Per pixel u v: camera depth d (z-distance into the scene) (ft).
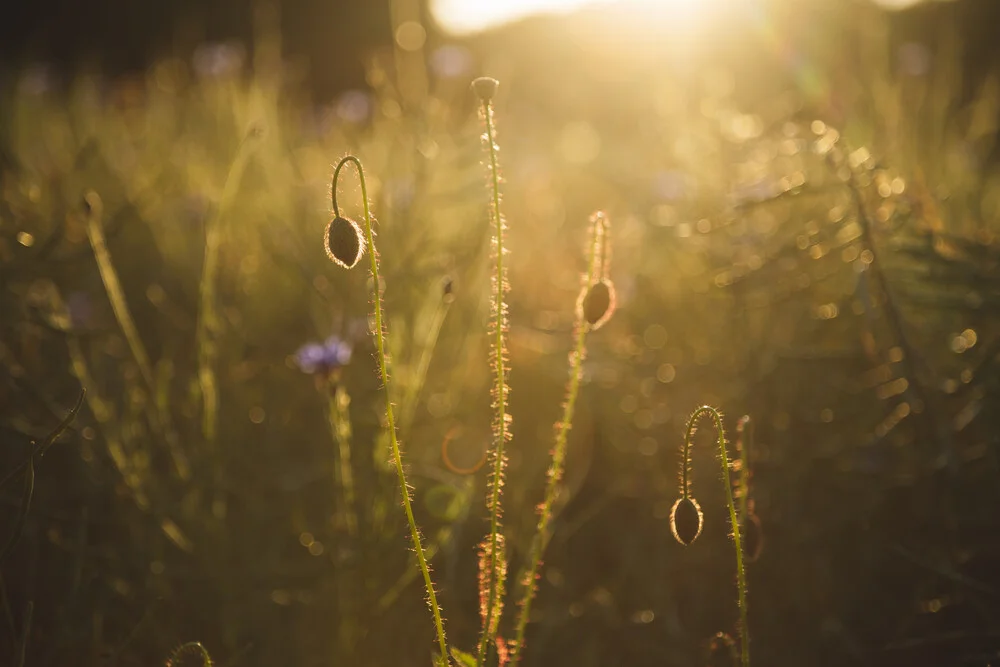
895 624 2.11
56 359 2.31
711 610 2.20
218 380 2.38
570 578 2.24
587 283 1.84
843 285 2.48
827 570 2.18
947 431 2.12
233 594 2.06
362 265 2.43
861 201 2.24
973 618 2.06
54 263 2.29
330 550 2.08
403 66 2.96
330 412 2.14
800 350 2.41
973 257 2.23
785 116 3.11
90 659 1.95
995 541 2.13
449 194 2.73
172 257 2.91
